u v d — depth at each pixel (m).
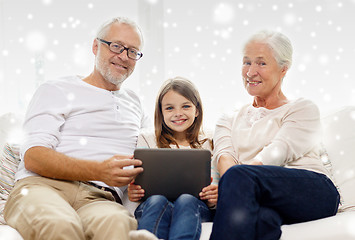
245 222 1.09
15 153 1.60
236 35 2.38
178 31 2.46
